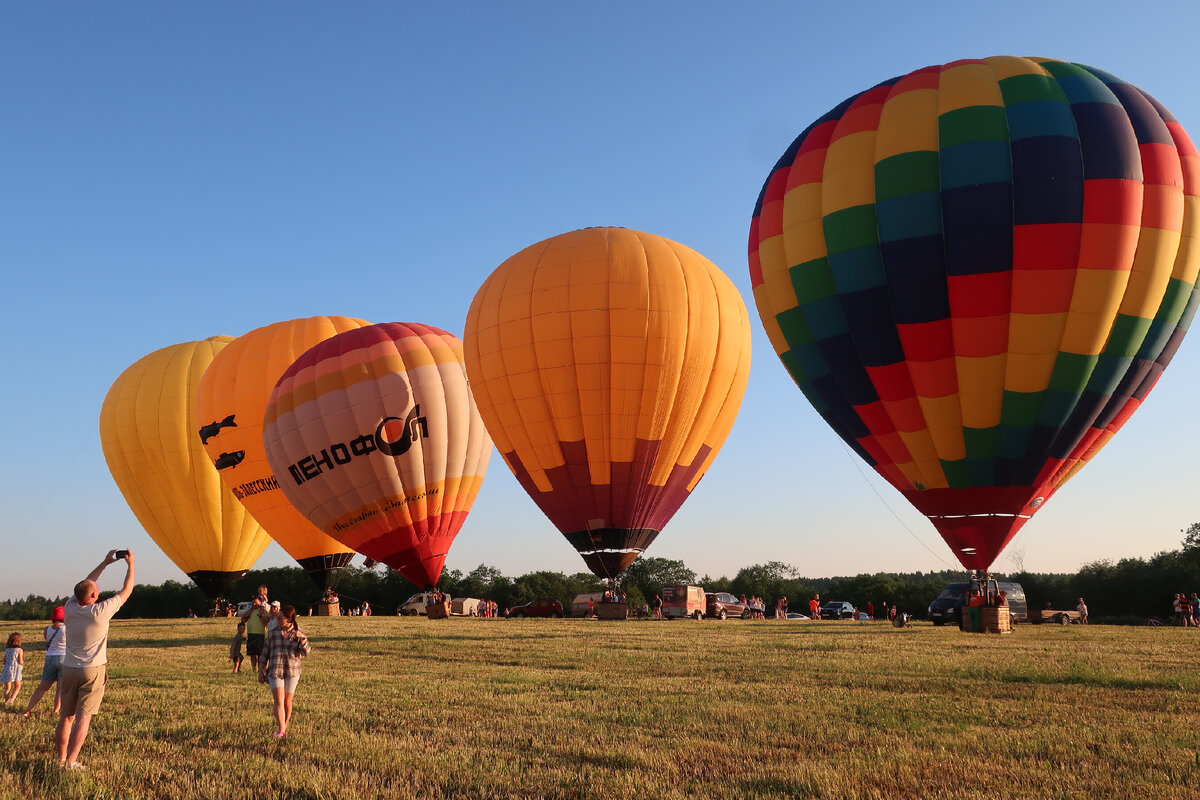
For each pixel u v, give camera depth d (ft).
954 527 70.44
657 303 87.92
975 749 24.54
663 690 36.55
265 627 47.91
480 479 106.01
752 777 21.70
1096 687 36.35
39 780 21.42
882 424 70.69
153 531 125.39
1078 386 64.90
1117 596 213.87
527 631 77.10
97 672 22.63
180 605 305.12
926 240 65.21
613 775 22.00
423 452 99.81
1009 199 63.46
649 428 87.76
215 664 51.55
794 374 75.77
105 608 22.95
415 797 20.16
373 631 78.28
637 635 70.79
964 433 67.51
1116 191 62.95
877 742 25.59
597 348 86.69
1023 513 69.41
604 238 91.71
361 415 98.48
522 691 36.65
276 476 103.09
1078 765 22.68
